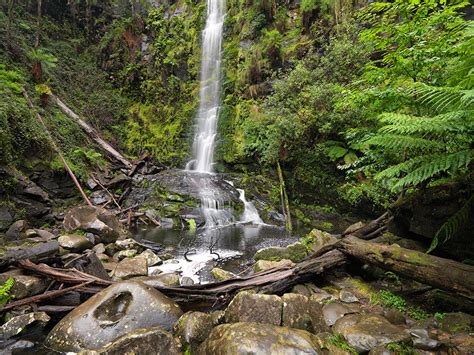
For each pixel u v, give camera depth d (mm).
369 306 3777
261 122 12000
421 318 3369
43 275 4387
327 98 9016
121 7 18547
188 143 14453
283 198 10180
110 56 16719
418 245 4453
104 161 11695
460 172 3879
